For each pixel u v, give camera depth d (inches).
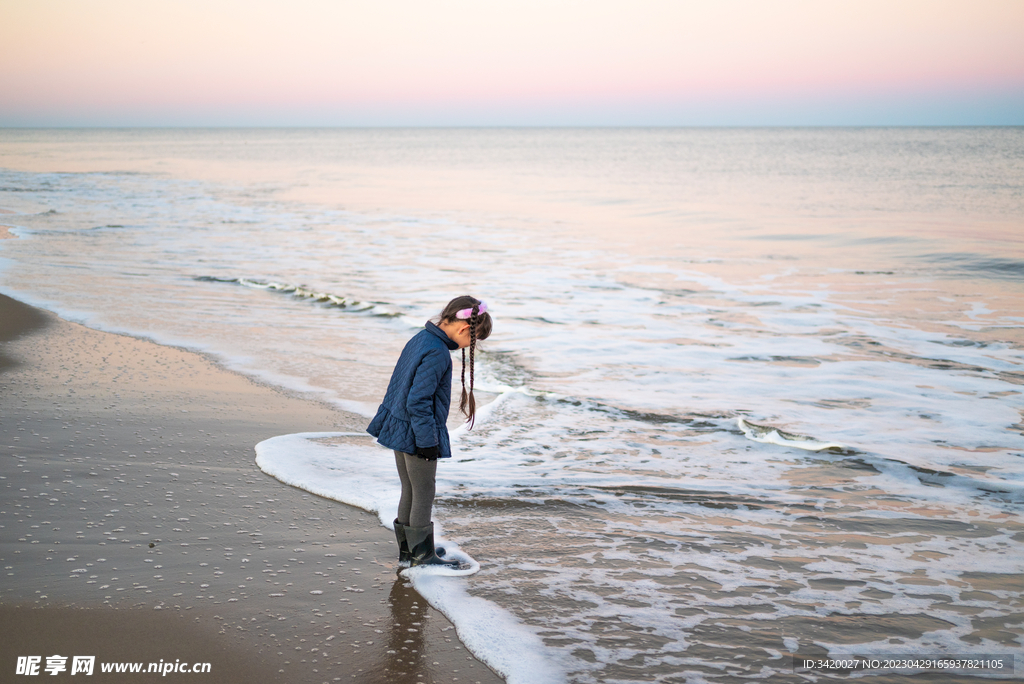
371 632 123.6
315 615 127.8
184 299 434.6
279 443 212.8
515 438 234.1
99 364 291.7
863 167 2160.4
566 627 127.7
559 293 479.2
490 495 186.9
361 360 316.2
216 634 120.6
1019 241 706.8
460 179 1793.8
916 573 150.4
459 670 114.5
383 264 585.6
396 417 136.8
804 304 449.1
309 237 743.7
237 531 158.1
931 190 1357.0
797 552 159.2
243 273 531.8
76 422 222.8
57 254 592.7
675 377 303.7
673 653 120.9
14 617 122.8
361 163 2667.3
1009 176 1702.8
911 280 531.2
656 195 1321.4
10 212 908.6
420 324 385.4
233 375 286.8
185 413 237.6
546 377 303.1
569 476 201.5
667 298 465.4
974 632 128.6
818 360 329.1
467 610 131.6
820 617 132.9
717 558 155.6
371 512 171.0
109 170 2052.2
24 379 265.4
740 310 432.8
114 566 140.6
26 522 157.2
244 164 2527.1
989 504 185.9
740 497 189.0
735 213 1014.4
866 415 257.4
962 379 300.0
